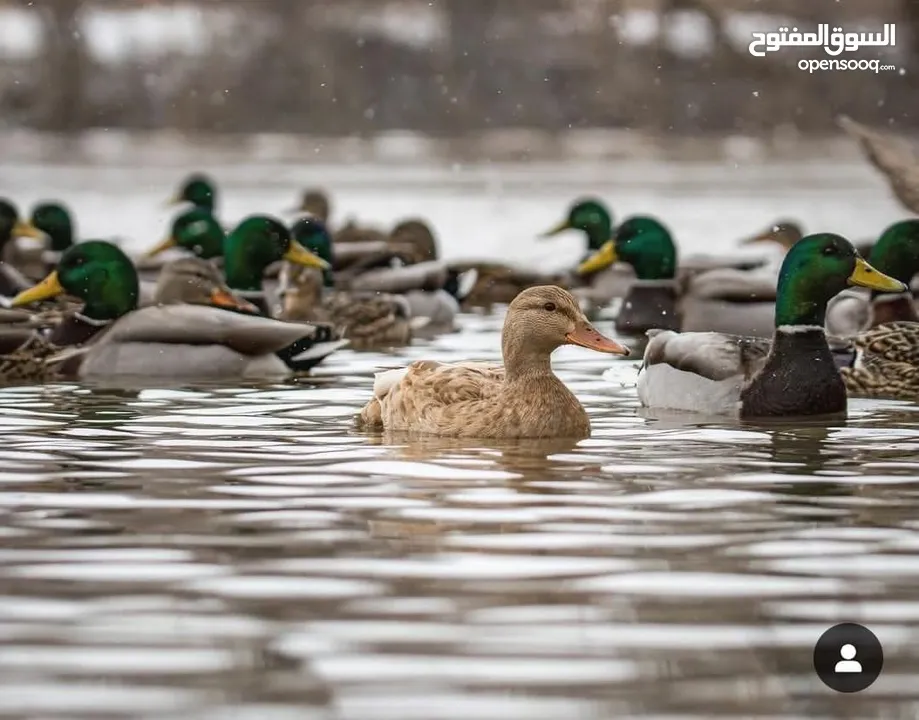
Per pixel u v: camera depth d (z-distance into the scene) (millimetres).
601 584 9859
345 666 8508
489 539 10898
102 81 73188
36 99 72688
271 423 15594
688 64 66750
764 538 10945
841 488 12484
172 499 12148
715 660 8594
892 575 10062
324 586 9836
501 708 7969
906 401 17141
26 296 20500
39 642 8883
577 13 69750
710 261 26672
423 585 9836
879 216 42531
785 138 64375
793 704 8102
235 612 9359
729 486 12562
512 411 14766
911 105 62344
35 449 14148
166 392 17734
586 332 14664
